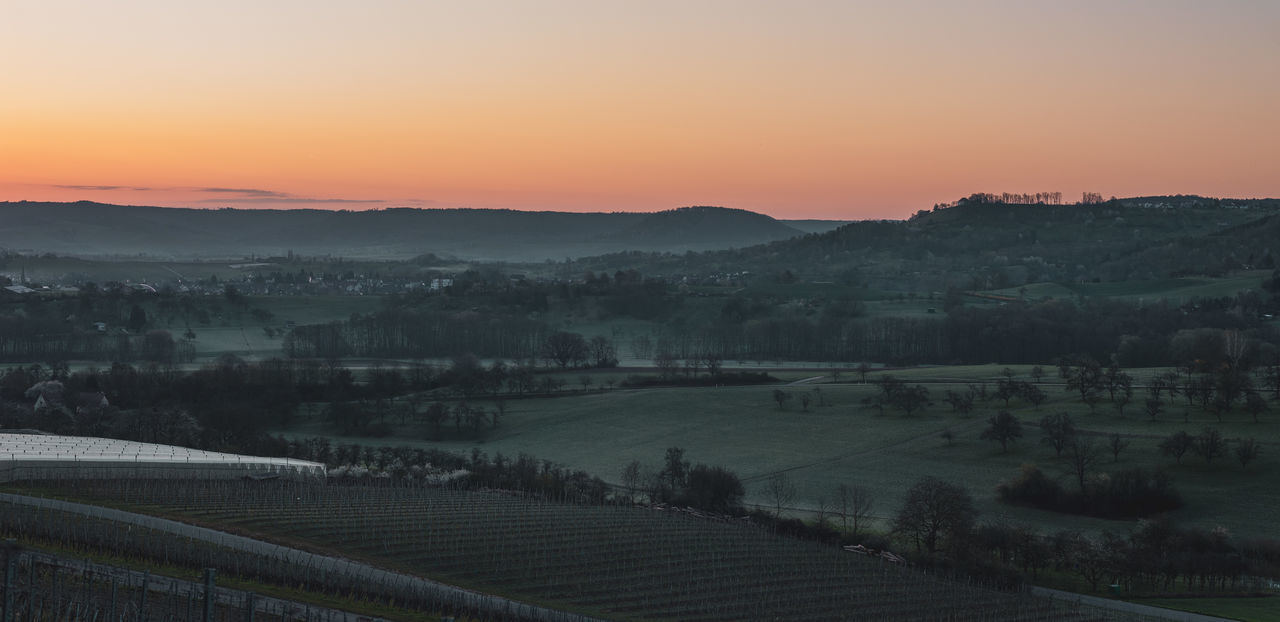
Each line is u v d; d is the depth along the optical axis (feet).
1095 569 561.84
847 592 491.31
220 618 346.13
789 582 498.28
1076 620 477.36
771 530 613.52
